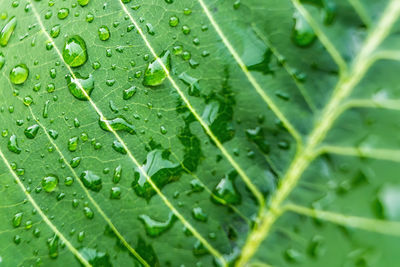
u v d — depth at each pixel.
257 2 0.23
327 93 0.22
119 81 0.23
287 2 0.23
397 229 0.22
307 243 0.22
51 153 0.24
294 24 0.23
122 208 0.23
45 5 0.24
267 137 0.23
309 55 0.22
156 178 0.23
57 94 0.24
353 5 0.22
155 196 0.23
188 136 0.23
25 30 0.24
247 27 0.23
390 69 0.22
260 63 0.23
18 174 0.24
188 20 0.23
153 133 0.23
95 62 0.24
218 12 0.23
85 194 0.24
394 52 0.22
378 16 0.22
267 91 0.23
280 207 0.23
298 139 0.23
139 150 0.23
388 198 0.22
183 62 0.23
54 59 0.24
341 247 0.22
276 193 0.23
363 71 0.22
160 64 0.23
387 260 0.22
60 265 0.24
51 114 0.24
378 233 0.22
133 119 0.23
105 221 0.23
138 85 0.23
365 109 0.22
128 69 0.23
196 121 0.23
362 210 0.22
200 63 0.23
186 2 0.23
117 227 0.23
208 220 0.23
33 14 0.24
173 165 0.23
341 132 0.22
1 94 0.24
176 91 0.23
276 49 0.23
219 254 0.23
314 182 0.22
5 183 0.24
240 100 0.23
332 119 0.22
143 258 0.23
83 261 0.23
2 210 0.24
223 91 0.23
